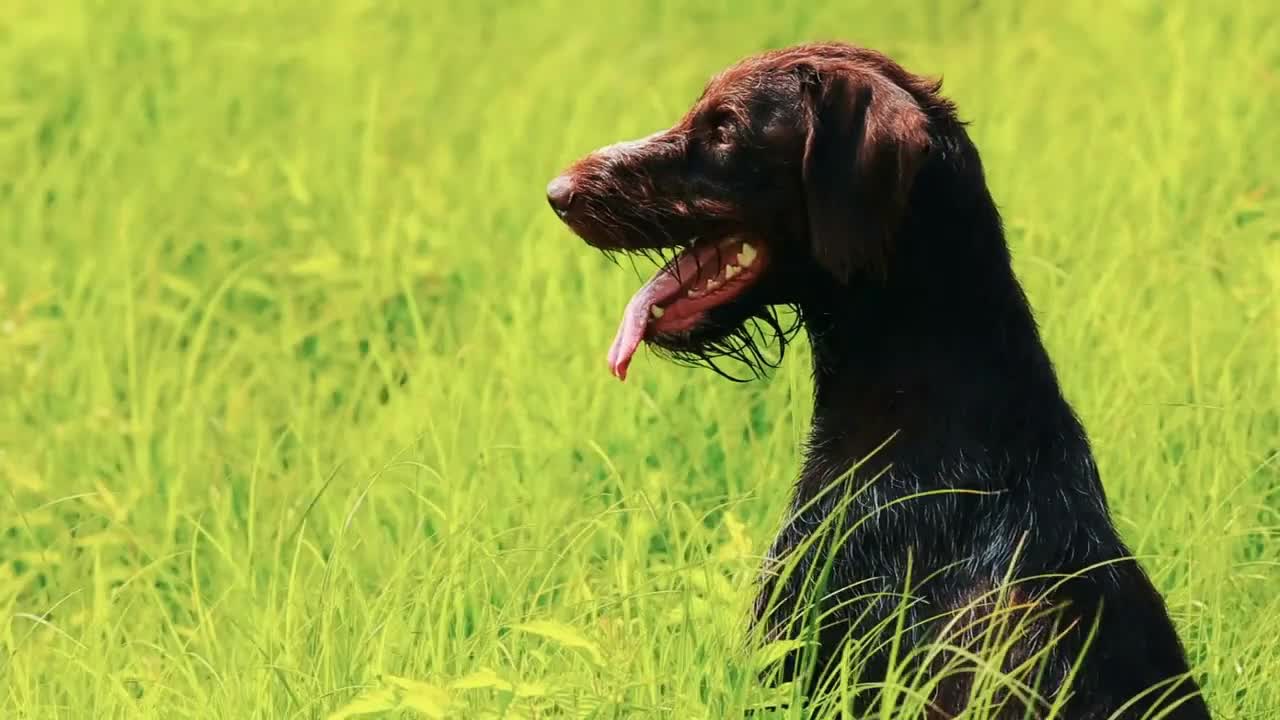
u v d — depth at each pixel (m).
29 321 14.17
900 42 23.42
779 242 8.50
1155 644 8.00
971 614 7.84
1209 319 12.62
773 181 8.39
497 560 9.79
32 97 18.75
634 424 11.70
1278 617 9.55
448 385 12.48
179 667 9.17
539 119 18.80
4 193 16.98
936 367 8.12
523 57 21.91
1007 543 7.90
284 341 13.50
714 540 10.15
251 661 8.87
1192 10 21.41
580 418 11.83
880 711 7.87
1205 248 13.57
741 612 8.67
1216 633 9.38
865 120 8.01
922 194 8.08
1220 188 15.11
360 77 19.94
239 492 11.72
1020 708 7.64
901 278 8.16
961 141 8.23
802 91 8.32
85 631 9.70
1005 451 8.02
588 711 7.97
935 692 7.81
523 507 10.75
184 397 12.45
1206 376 11.88
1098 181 15.87
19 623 10.60
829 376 8.55
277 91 19.39
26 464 11.93
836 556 8.15
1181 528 10.34
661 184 8.61
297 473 11.52
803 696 7.95
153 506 11.56
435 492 11.01
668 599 8.74
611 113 18.94
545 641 8.80
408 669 8.62
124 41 20.14
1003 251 8.27
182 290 13.78
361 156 17.27
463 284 14.61
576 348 12.80
